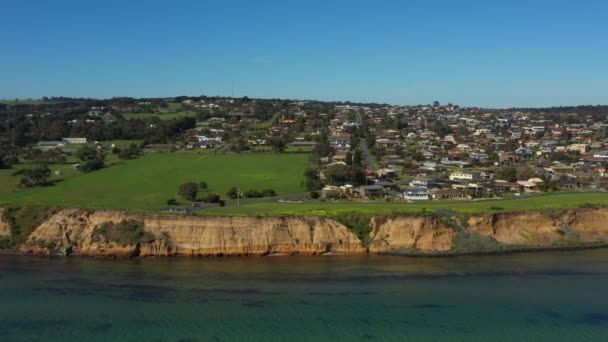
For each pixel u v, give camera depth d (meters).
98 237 106.81
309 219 110.25
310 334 68.88
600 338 68.44
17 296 81.19
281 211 115.31
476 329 70.69
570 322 73.06
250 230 107.25
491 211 117.50
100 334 68.31
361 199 133.25
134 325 71.06
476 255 106.44
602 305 79.00
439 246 108.25
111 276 91.44
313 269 96.44
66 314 74.38
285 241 107.00
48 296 81.25
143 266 98.00
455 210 117.50
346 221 111.75
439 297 81.88
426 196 135.00
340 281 89.31
